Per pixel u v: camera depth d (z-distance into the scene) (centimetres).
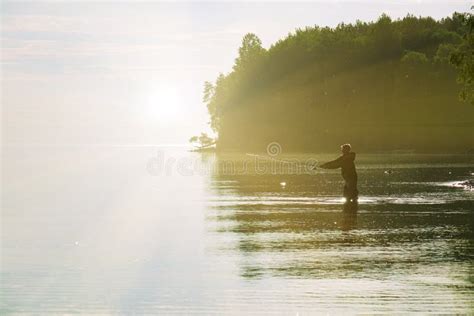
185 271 2650
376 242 3231
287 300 2220
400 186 6331
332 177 7981
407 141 18112
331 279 2488
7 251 3105
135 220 4216
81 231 3738
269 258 2878
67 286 2431
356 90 19500
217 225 3903
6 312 2136
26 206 5169
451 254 2917
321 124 19725
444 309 2105
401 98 18800
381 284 2408
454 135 17762
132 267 2733
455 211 4384
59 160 15762
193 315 2081
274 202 5125
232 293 2312
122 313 2108
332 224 3856
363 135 18712
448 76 18300
